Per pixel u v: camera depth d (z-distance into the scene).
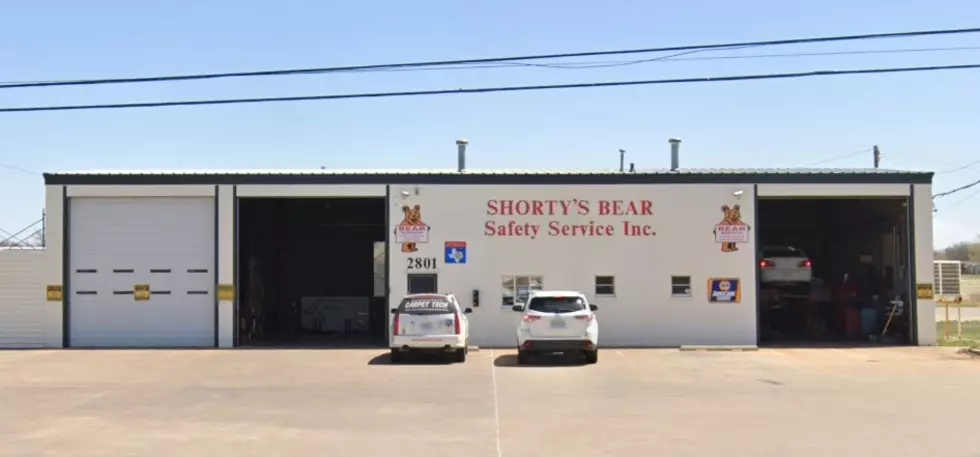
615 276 26.97
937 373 19.61
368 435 12.05
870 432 12.07
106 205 27.25
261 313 32.22
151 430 12.57
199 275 27.12
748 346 26.25
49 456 10.81
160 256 27.17
